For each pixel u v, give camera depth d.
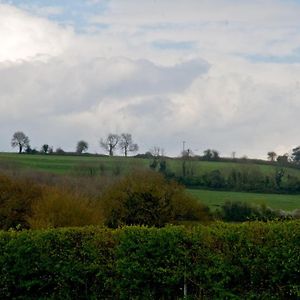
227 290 19.94
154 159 92.50
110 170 84.69
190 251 20.69
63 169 85.69
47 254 22.19
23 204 58.50
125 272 21.17
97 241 22.08
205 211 61.00
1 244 22.41
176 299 20.98
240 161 94.00
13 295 22.39
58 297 22.14
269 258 19.34
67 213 51.19
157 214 58.44
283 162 95.50
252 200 69.94
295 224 20.00
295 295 19.38
